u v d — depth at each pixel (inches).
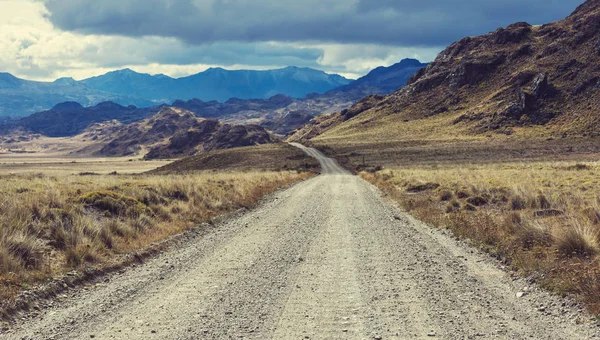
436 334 226.1
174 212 651.5
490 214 621.3
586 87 5236.2
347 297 288.8
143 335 226.8
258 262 390.0
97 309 269.6
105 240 431.8
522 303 273.6
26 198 496.4
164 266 379.2
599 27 6161.4
